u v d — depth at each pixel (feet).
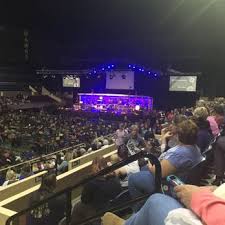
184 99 126.82
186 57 119.65
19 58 140.15
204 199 5.66
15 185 26.14
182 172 12.51
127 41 127.44
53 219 17.74
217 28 102.37
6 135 94.12
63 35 134.82
